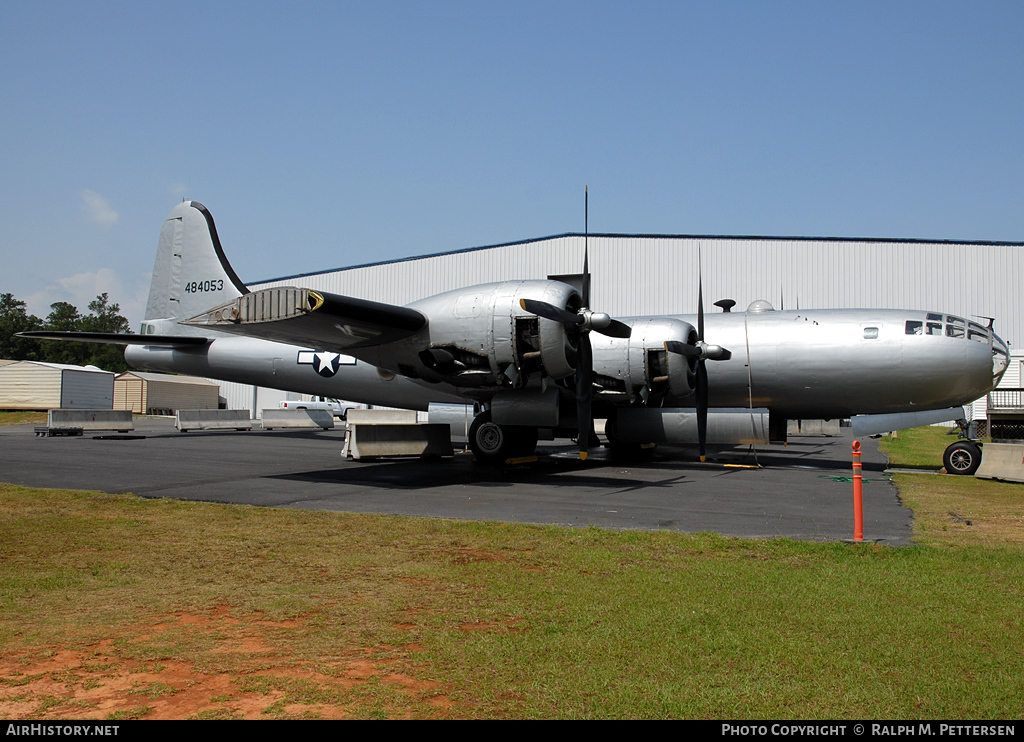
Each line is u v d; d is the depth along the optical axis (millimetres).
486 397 16938
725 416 18406
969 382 17016
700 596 6102
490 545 8094
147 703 4039
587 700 4090
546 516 10148
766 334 18500
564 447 23688
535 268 41906
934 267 37625
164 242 24391
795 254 38844
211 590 6270
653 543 8211
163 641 5008
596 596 6105
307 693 4172
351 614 5617
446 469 16297
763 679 4375
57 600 5961
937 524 9703
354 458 17641
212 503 10906
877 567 7109
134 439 25266
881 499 12141
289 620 5477
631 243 40406
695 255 39688
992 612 5641
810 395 18250
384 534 8672
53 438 25344
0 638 5055
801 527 9406
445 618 5523
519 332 14438
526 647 4895
